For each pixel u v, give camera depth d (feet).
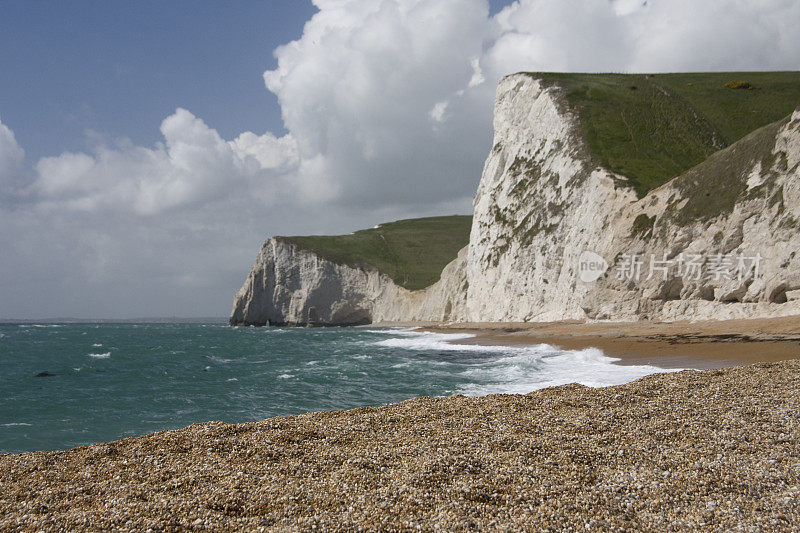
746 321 96.63
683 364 74.38
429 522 22.43
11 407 59.41
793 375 49.96
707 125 180.65
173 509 24.12
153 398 64.39
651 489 25.62
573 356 96.07
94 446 36.01
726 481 26.11
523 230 186.09
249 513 23.81
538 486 26.12
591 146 169.37
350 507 24.16
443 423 38.45
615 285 133.69
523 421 38.06
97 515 23.59
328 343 171.42
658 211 130.82
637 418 37.70
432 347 136.77
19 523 22.77
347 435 36.04
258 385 73.82
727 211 111.86
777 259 98.63
